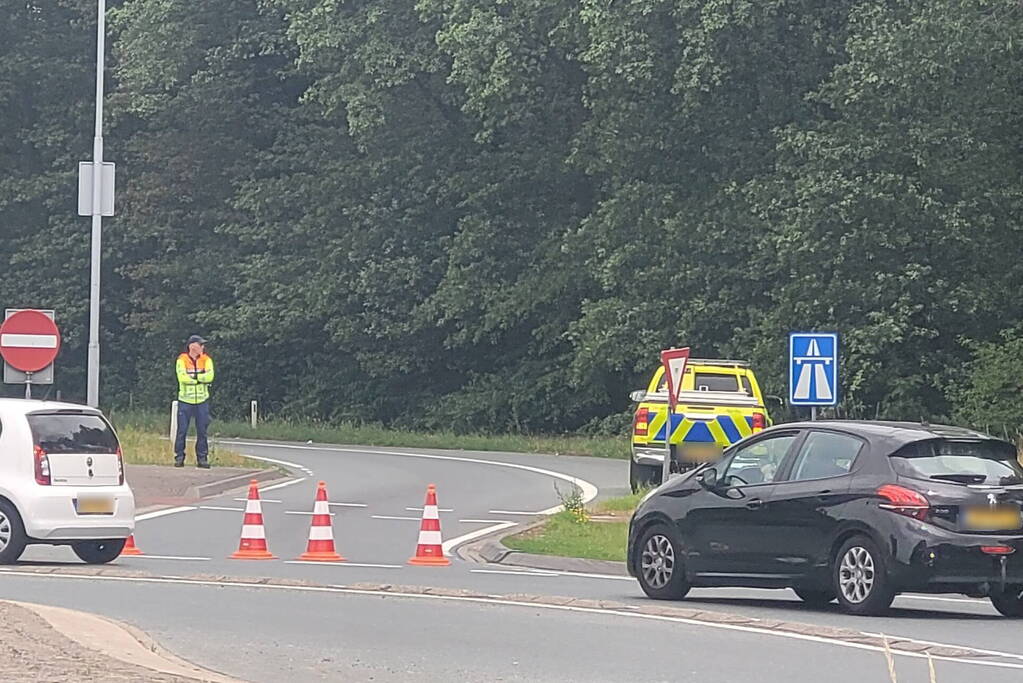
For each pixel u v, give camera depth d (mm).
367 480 28672
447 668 10820
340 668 10773
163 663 10211
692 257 39500
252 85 49938
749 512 14469
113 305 54688
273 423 48062
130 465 28500
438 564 17641
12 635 10625
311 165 49688
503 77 41062
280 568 16906
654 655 11414
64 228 53969
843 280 35438
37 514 16672
